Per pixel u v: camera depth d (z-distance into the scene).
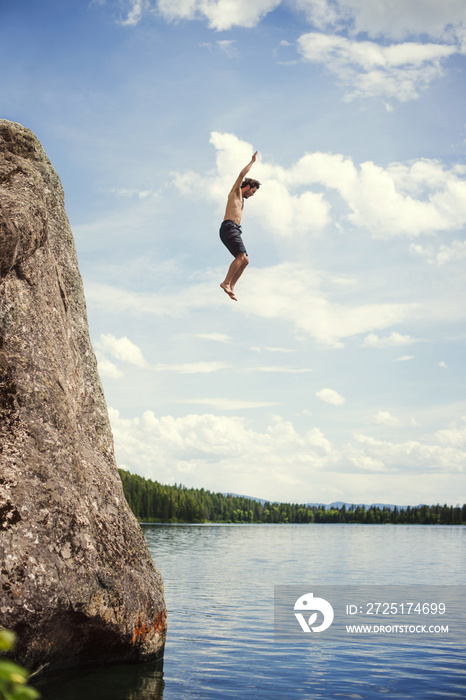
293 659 8.86
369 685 7.43
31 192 8.12
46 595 6.21
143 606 7.88
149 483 160.75
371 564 26.53
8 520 6.29
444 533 90.50
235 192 10.11
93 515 7.61
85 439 8.66
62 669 7.11
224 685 7.23
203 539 55.88
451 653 9.43
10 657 6.12
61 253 9.57
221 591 16.27
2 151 8.84
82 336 9.55
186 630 10.88
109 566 7.35
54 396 7.55
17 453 6.76
